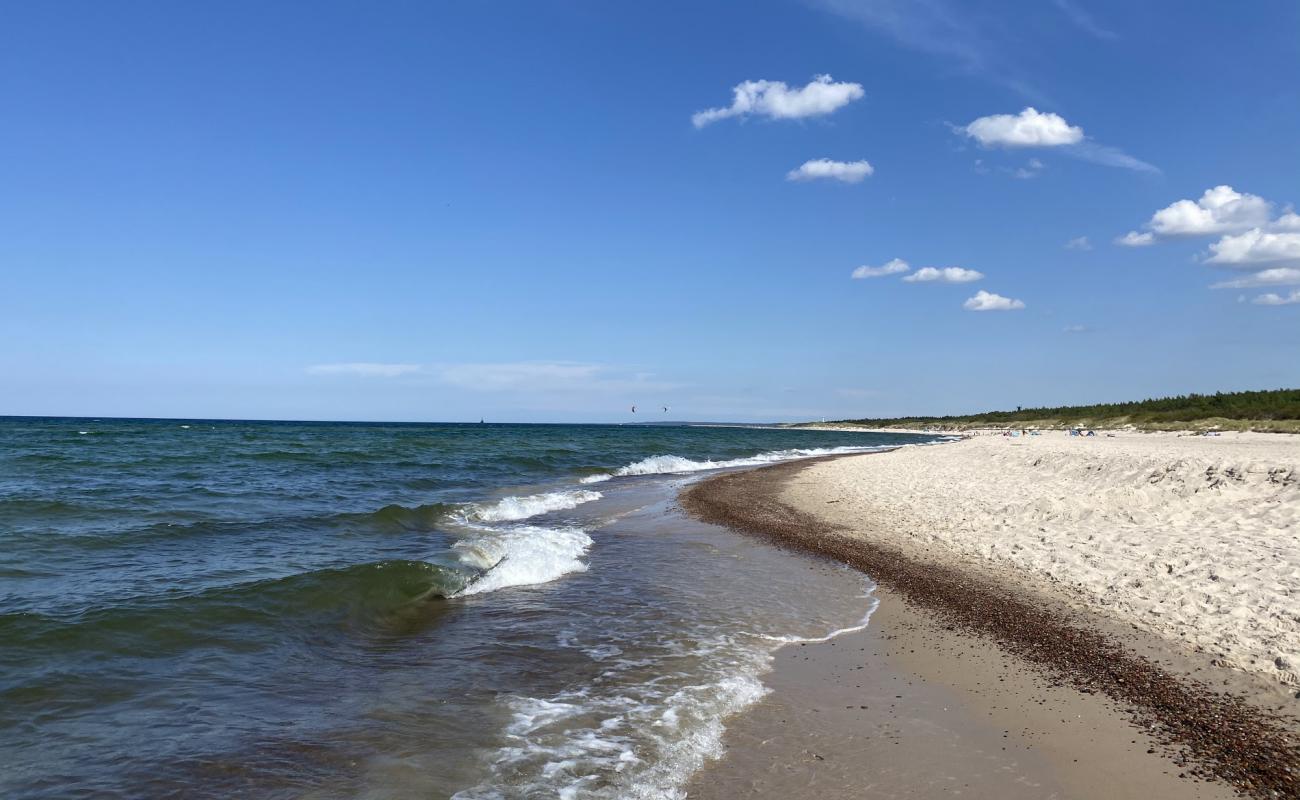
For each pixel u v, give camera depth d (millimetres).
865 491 24078
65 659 7352
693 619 9906
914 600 10664
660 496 24281
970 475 25453
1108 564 11203
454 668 7953
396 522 16828
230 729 6211
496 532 16312
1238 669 7195
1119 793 5219
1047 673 7586
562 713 6754
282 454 37656
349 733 6230
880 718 6648
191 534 14273
